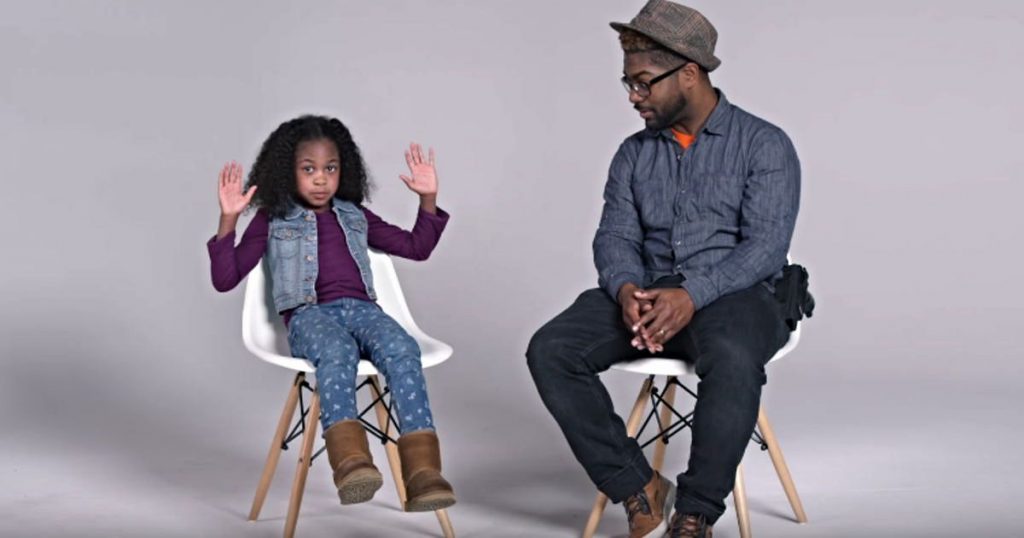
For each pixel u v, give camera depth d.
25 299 5.04
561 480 3.82
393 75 5.34
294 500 3.25
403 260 5.23
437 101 5.36
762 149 3.25
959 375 4.79
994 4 5.27
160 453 4.07
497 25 5.38
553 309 5.26
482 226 5.36
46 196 5.15
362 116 5.33
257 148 5.26
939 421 4.31
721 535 3.32
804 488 3.68
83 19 5.19
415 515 3.52
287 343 3.42
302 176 3.39
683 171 3.32
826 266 5.31
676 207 3.32
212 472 3.90
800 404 4.50
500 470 3.91
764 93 5.35
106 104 5.20
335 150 3.42
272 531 3.38
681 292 3.09
